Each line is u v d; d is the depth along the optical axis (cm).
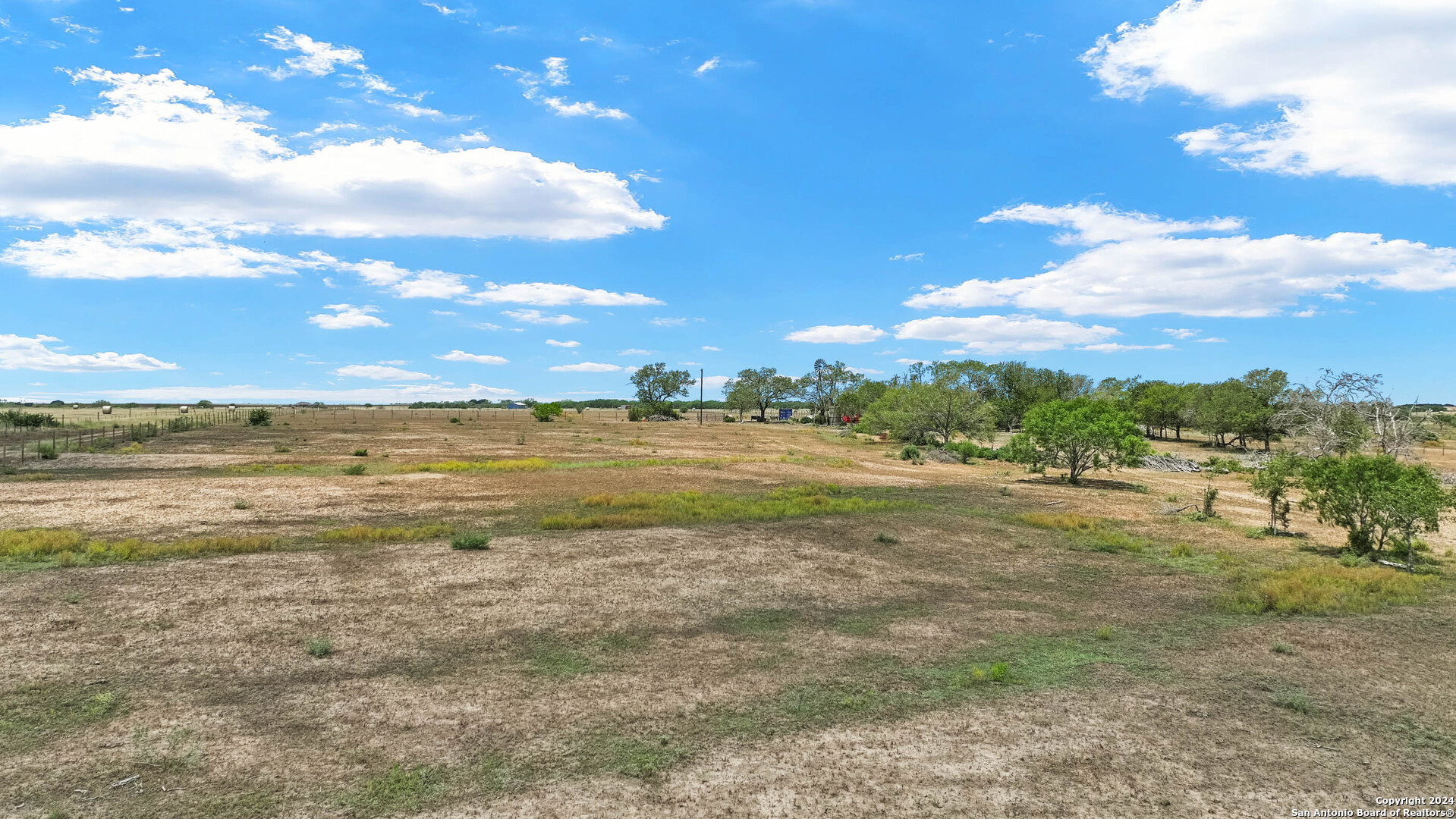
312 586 1266
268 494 2380
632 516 2039
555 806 586
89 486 2458
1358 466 1817
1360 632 1105
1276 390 8169
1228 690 855
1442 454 6456
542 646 1001
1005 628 1135
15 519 1803
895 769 652
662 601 1245
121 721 730
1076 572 1596
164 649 940
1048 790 616
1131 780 635
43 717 736
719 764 659
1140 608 1285
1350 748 703
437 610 1152
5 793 593
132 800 588
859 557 1667
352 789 610
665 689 849
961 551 1783
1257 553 1867
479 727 736
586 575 1407
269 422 7850
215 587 1237
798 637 1068
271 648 957
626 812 576
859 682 874
